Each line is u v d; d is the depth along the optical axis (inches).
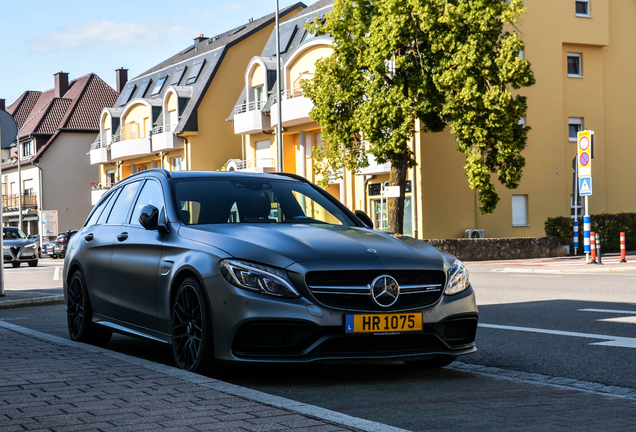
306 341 198.7
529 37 1258.0
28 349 256.7
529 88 1262.3
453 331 219.1
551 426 161.0
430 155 1197.7
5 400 171.6
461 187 1223.5
